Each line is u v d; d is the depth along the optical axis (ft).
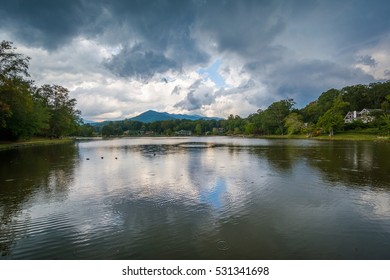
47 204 37.65
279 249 23.95
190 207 35.81
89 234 27.40
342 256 22.75
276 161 82.84
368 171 62.39
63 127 256.73
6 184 50.67
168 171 65.21
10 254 23.58
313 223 29.84
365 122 302.25
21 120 157.99
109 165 76.89
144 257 22.85
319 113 386.93
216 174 60.34
